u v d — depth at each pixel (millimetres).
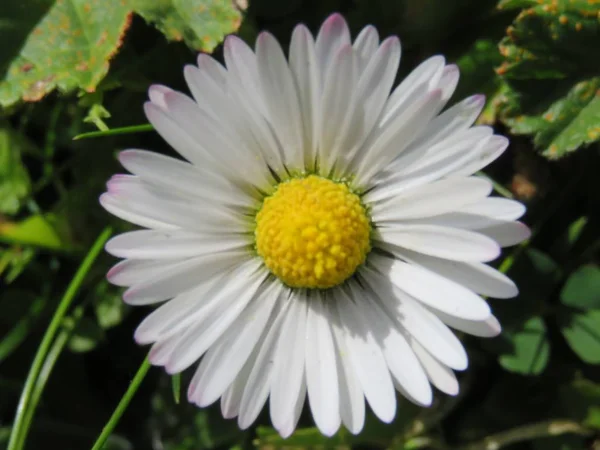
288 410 72
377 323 73
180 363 71
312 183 74
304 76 71
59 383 93
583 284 82
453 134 70
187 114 70
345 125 72
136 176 71
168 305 72
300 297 75
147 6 80
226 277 74
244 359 73
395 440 86
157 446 91
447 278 71
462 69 82
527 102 79
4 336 91
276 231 73
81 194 90
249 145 73
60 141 92
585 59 78
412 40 84
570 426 84
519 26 78
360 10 83
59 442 93
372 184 73
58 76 80
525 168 83
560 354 85
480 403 88
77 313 89
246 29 84
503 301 83
